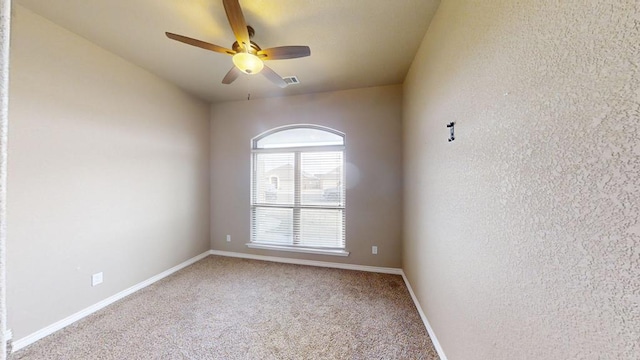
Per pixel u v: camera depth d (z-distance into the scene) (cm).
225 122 379
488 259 110
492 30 107
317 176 353
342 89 330
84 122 215
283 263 352
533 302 81
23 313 177
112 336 190
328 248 345
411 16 184
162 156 299
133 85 261
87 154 218
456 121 145
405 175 291
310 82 306
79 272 211
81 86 213
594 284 61
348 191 333
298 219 360
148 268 280
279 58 195
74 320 207
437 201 178
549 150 75
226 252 381
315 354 173
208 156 379
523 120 87
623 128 55
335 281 291
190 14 184
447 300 158
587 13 63
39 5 175
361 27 197
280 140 369
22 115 176
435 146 182
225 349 177
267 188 373
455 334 145
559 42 71
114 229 242
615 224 57
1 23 31
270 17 185
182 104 330
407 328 202
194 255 353
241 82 307
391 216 319
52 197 193
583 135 64
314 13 181
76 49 209
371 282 288
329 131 349
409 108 268
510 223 94
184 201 334
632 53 53
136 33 208
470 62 128
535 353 80
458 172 142
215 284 281
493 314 105
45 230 189
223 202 381
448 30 157
